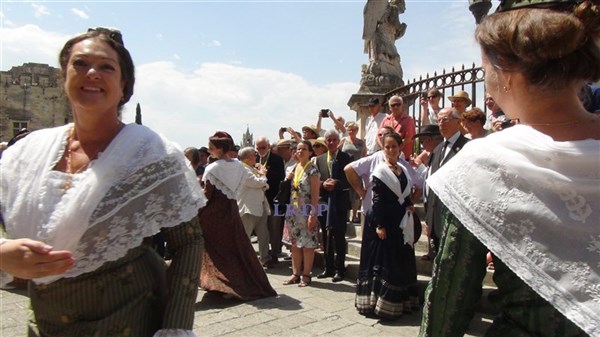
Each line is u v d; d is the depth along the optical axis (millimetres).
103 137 1593
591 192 955
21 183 1495
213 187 5492
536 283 959
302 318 4754
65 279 1429
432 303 1180
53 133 1631
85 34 1600
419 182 5332
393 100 7340
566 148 1000
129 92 1729
